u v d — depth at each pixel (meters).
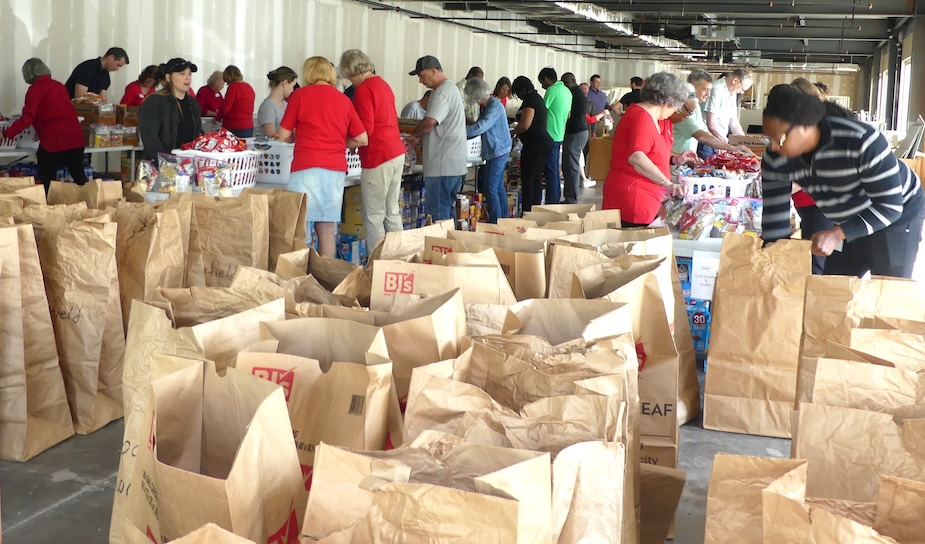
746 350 3.12
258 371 1.41
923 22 14.76
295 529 1.23
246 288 1.82
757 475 1.14
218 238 3.16
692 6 15.55
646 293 2.17
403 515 1.03
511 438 1.30
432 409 1.33
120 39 8.88
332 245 4.95
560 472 1.18
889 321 1.75
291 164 4.83
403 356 1.58
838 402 1.41
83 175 6.14
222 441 1.33
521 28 19.75
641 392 2.20
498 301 2.05
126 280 3.05
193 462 1.34
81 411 2.98
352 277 2.15
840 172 2.82
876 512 1.07
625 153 3.98
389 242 2.55
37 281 2.81
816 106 2.77
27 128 6.12
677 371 2.19
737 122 7.39
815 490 1.28
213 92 9.01
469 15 16.91
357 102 5.29
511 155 9.40
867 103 27.38
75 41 8.38
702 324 3.78
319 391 1.38
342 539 1.04
